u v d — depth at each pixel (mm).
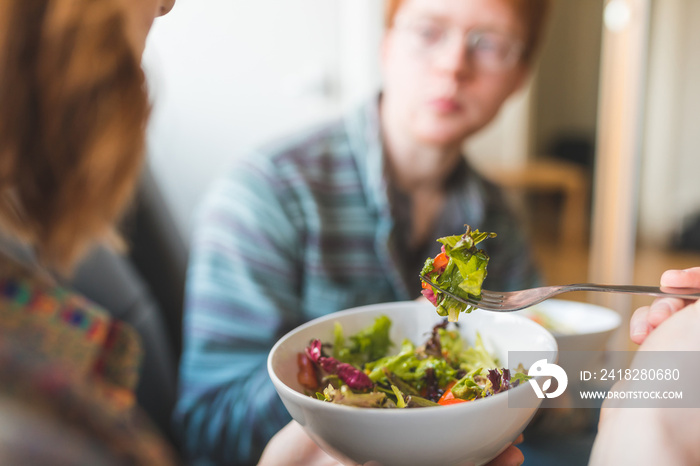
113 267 1222
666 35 2270
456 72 960
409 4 991
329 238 1089
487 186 1261
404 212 1161
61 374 315
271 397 857
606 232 2281
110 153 327
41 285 407
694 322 454
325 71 2529
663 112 2461
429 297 450
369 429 355
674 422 421
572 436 738
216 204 1094
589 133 2387
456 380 500
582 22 2234
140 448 331
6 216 360
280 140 1162
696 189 2736
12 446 266
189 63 2482
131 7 352
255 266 1024
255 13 2469
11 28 301
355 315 548
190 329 1013
